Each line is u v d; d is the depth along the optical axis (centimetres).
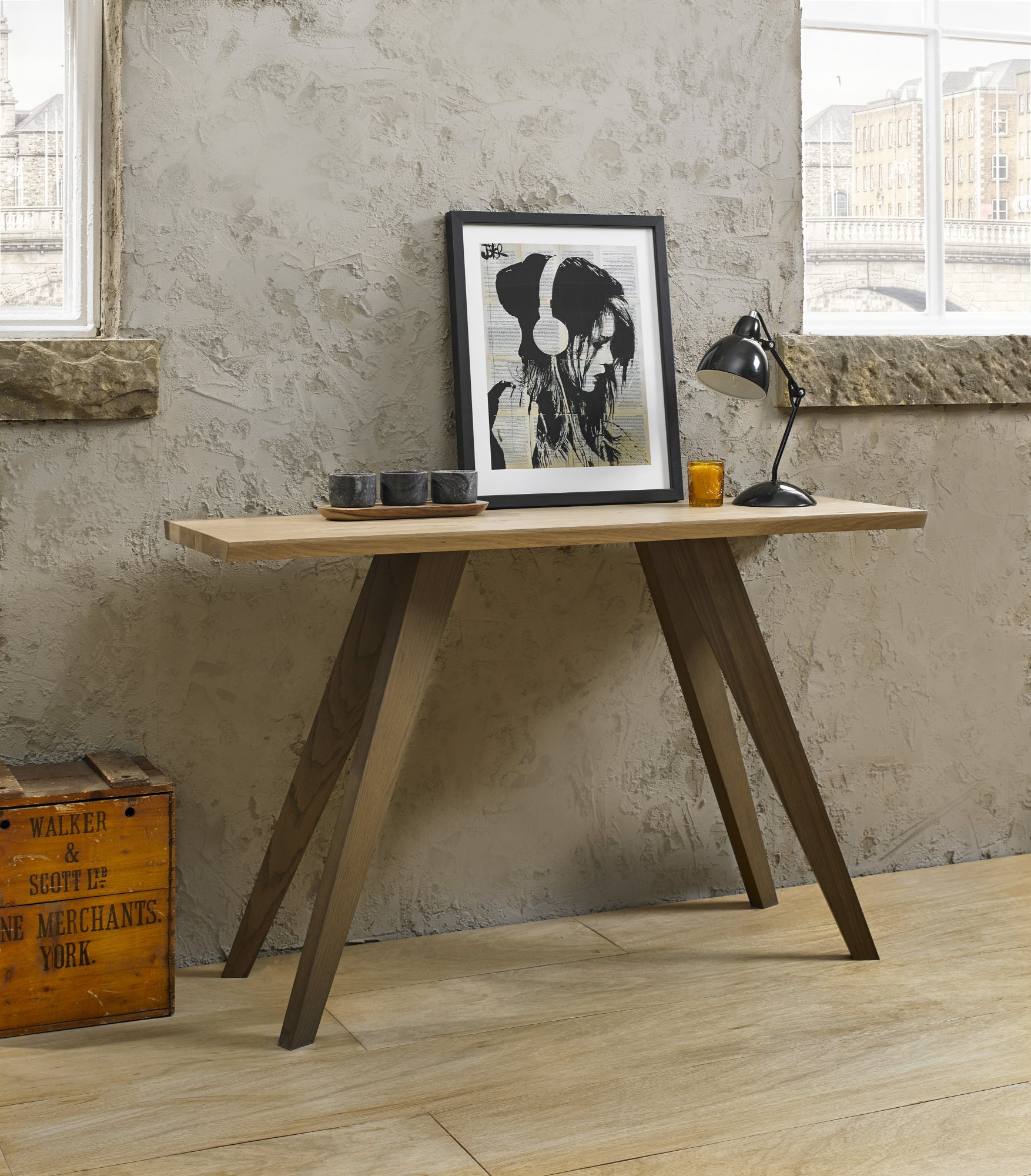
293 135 230
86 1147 166
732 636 227
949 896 266
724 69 259
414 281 240
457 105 241
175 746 231
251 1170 160
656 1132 169
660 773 264
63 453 221
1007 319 304
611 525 200
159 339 225
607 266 250
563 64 247
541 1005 212
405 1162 162
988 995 213
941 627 286
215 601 232
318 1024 198
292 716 238
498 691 251
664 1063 189
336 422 237
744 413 263
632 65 253
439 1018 207
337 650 240
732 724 252
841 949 236
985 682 291
